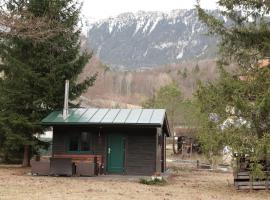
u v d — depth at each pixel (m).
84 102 72.62
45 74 25.31
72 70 25.78
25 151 25.89
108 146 23.55
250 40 18.70
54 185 16.92
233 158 16.92
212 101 17.06
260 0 18.41
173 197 14.85
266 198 15.72
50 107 25.59
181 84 93.62
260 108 15.86
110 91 114.88
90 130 23.70
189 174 27.38
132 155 23.20
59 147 23.80
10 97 24.56
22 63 24.44
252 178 17.33
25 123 24.12
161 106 49.78
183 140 49.72
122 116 23.48
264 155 15.80
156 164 22.91
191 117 44.84
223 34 18.94
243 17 18.91
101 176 21.94
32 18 18.69
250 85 16.62
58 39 24.61
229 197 15.77
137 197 14.34
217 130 16.55
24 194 13.77
